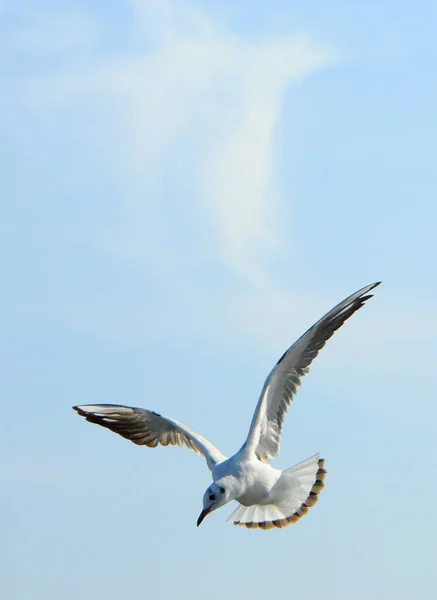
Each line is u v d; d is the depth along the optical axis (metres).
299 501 15.50
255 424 15.16
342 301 15.45
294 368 15.67
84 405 17.61
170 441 17.36
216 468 15.05
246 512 15.79
